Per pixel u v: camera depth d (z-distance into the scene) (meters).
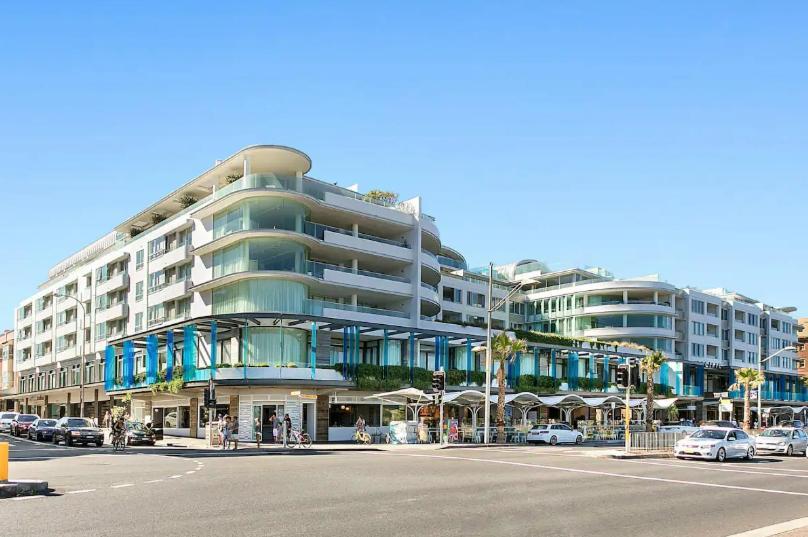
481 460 29.42
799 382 114.38
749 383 70.19
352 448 39.62
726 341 103.94
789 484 22.02
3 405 104.62
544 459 30.42
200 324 49.03
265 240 49.56
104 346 70.25
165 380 52.03
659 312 89.88
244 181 50.50
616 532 12.52
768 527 12.91
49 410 87.88
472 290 80.50
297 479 20.08
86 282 76.62
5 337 107.44
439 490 17.89
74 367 78.88
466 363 61.50
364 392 51.12
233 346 49.84
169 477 20.20
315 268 52.19
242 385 45.97
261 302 48.81
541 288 98.00
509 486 19.25
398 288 57.41
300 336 49.28
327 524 12.37
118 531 11.38
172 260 57.69
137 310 63.84
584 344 74.81
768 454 39.91
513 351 49.69
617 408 66.12
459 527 12.45
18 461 27.06
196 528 11.73
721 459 32.22
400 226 58.56
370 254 55.75
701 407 94.12
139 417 62.59
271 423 47.06
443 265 83.75
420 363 57.88
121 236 74.25
